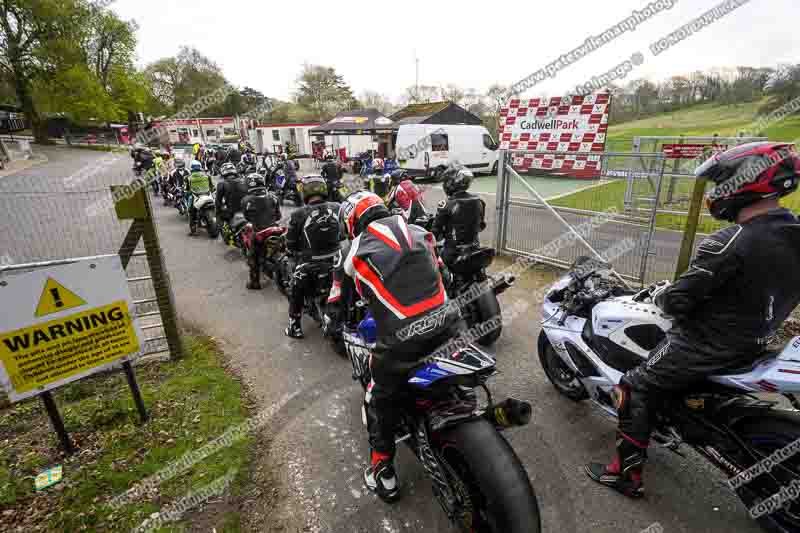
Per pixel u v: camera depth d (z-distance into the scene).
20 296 2.68
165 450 3.05
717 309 2.19
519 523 1.83
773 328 2.15
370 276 2.27
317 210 4.40
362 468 2.95
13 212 10.36
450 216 4.51
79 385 3.82
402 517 2.56
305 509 2.62
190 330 5.04
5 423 3.34
